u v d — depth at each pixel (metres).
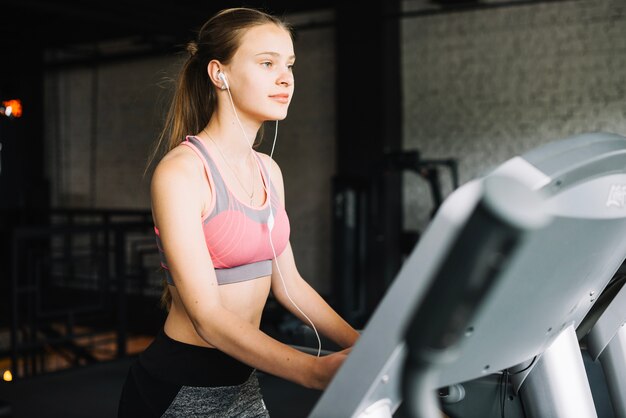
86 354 6.64
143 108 9.83
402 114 8.06
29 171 10.41
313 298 1.45
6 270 9.11
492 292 0.59
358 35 7.80
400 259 7.59
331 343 1.92
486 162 7.62
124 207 10.09
